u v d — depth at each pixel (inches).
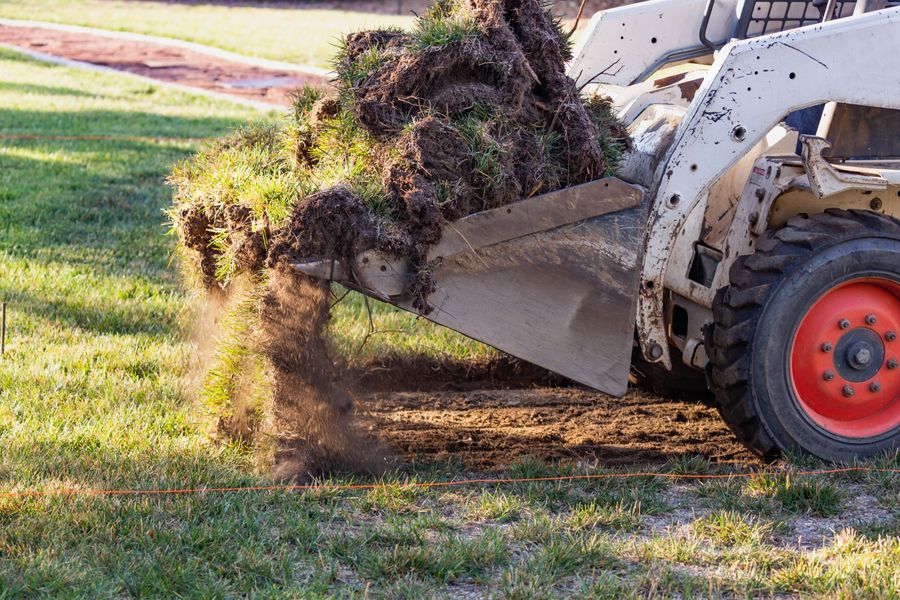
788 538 187.0
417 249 197.0
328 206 193.6
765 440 216.1
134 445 224.2
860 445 219.0
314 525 185.8
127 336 297.1
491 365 293.1
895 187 225.3
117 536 180.1
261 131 258.8
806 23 265.9
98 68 973.8
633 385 284.4
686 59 275.6
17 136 618.2
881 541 181.6
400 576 169.8
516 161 205.3
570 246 206.2
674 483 211.9
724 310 213.6
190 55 1082.7
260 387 211.9
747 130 211.6
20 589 160.7
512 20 215.5
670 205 211.8
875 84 214.7
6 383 257.8
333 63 231.5
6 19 1405.0
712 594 163.5
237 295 222.1
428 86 209.3
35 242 397.1
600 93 260.1
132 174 527.8
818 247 210.1
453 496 202.4
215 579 167.3
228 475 205.9
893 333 219.8
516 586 164.1
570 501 199.5
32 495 193.2
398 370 288.8
